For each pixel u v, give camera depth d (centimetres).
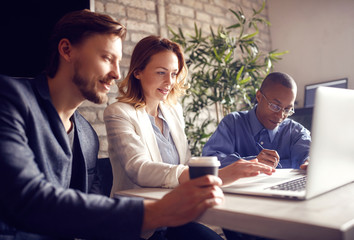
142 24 262
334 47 312
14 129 66
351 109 76
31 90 78
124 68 248
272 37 371
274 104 147
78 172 91
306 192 66
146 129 131
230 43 261
